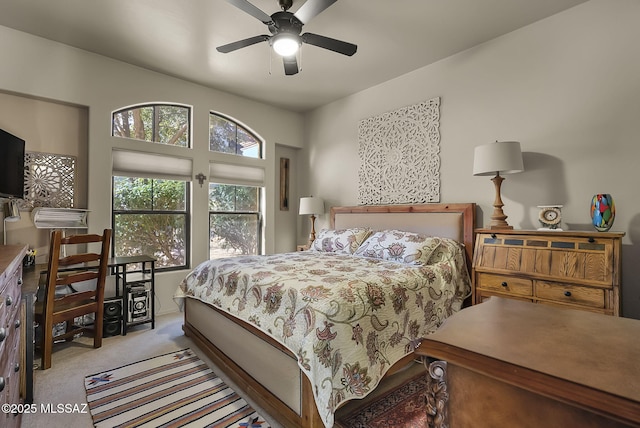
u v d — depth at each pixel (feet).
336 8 8.40
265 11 8.53
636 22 7.62
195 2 8.13
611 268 6.23
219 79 12.78
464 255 10.16
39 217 9.46
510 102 9.65
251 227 15.55
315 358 5.16
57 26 9.22
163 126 12.69
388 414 6.06
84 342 9.55
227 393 6.86
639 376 1.83
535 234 7.44
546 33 8.95
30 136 9.97
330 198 15.52
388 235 10.28
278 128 16.06
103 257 9.08
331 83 13.21
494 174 9.68
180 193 13.29
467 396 2.16
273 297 6.44
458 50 10.67
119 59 11.18
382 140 13.16
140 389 6.96
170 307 12.57
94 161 10.80
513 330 2.63
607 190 7.97
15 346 4.95
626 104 7.75
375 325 6.12
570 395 1.72
